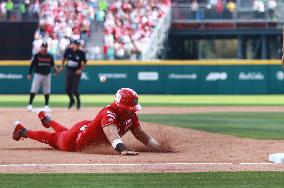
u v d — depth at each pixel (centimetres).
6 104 7950
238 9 12312
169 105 7694
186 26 12519
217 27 12425
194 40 13162
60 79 10400
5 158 2752
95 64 10425
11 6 11881
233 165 2548
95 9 11806
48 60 6431
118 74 10438
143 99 9188
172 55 12950
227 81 10438
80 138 2970
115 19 11694
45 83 6444
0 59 11925
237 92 10425
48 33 11250
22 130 3150
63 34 11244
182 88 10475
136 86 10462
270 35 12431
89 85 10438
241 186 2066
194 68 10444
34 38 11756
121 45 11244
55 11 11675
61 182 2133
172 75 10462
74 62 6594
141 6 12088
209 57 16050
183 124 4881
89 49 11300
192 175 2272
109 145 2995
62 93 10419
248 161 2691
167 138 3675
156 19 11962
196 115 5953
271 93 10400
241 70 10419
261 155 2919
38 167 2475
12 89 10588
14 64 10556
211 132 4194
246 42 12825
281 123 5041
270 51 12675
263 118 5578
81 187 2044
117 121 2883
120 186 2059
